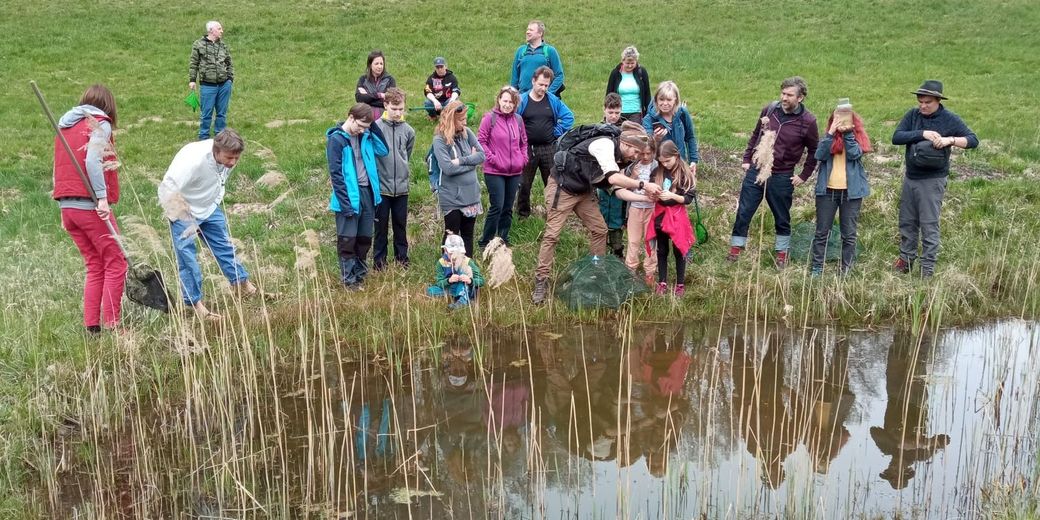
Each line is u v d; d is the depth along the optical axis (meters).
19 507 4.96
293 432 5.98
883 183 10.50
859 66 19.36
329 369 6.90
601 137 7.50
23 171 11.34
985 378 6.71
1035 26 22.97
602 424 6.11
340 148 7.59
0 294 7.50
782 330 7.63
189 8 24.83
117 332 6.42
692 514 5.00
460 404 6.41
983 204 10.01
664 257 8.07
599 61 20.22
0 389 6.11
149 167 11.58
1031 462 5.49
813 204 10.04
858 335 7.54
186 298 7.07
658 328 7.69
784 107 8.14
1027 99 15.56
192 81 12.87
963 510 5.02
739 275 8.42
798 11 25.30
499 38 22.58
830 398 6.45
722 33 23.05
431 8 25.53
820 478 5.38
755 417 6.18
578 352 7.26
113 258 6.71
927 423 6.05
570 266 8.20
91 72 18.55
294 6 25.45
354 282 8.02
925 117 8.05
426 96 14.44
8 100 15.91
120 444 5.75
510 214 8.79
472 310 7.77
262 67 19.36
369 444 5.83
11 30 21.83
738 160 11.53
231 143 6.84
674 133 8.48
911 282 8.19
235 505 5.14
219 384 6.19
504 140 8.27
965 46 21.23
